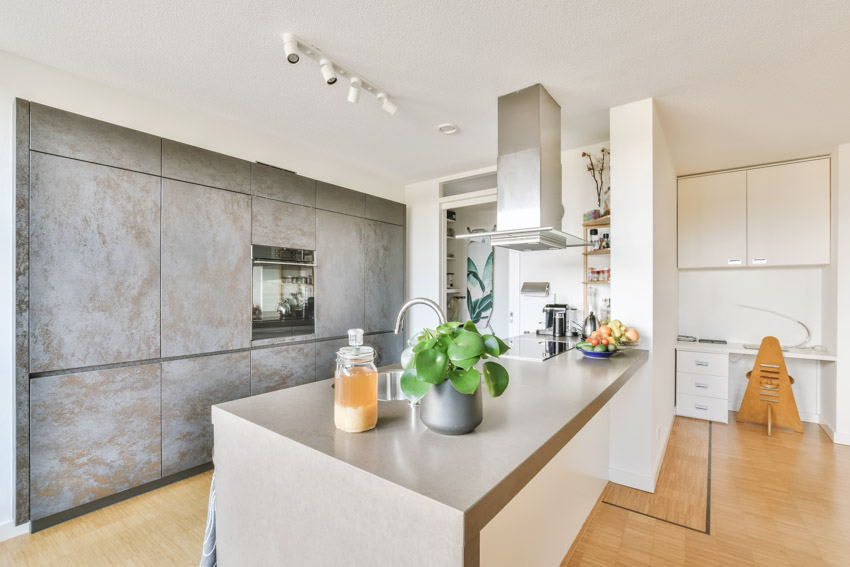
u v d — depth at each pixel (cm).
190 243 258
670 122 285
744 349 370
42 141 200
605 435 246
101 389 220
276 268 313
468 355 92
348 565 84
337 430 105
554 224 246
